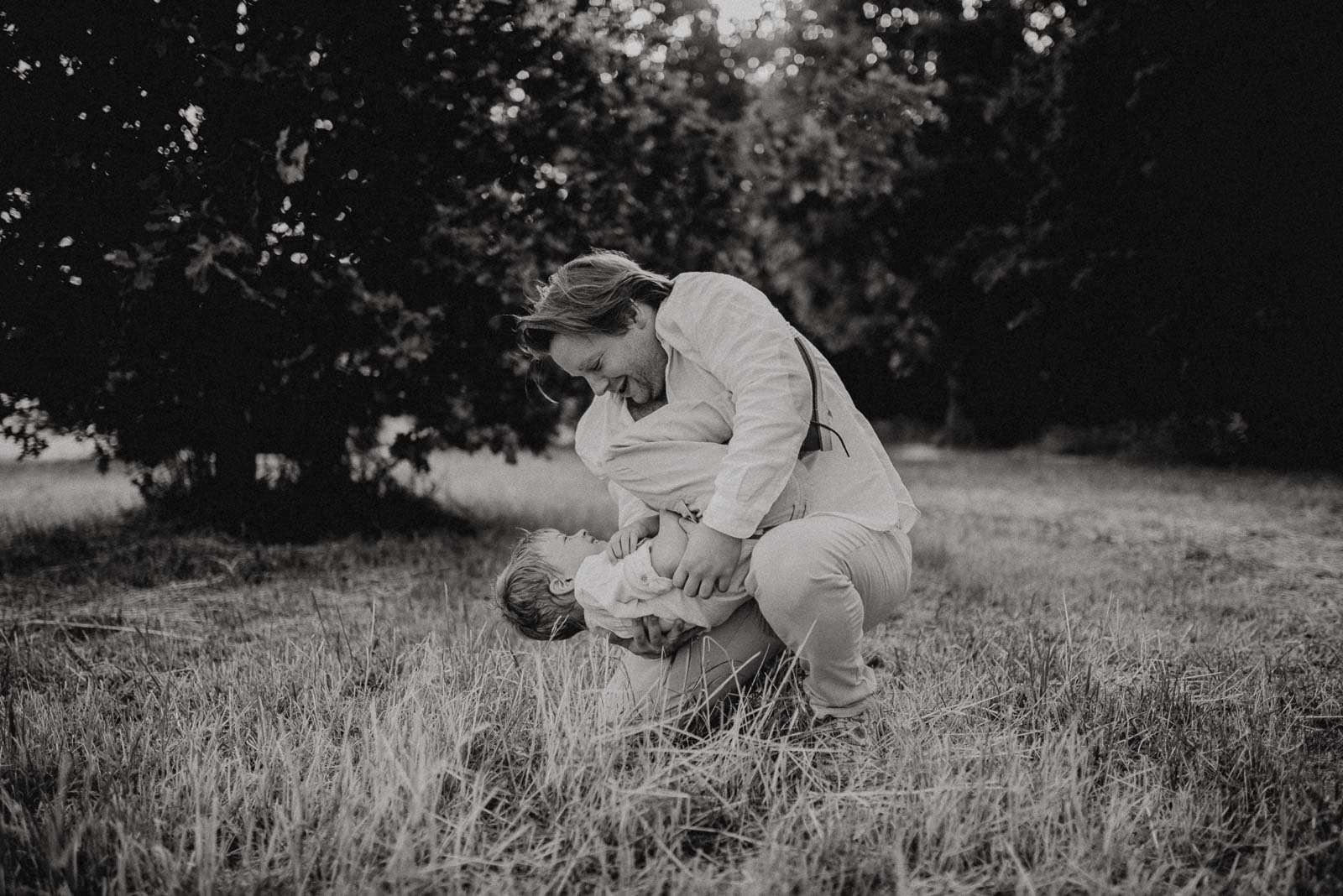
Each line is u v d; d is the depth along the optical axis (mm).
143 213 5355
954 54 19984
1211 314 15852
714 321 2461
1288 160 14766
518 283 6352
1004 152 19234
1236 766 2553
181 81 5438
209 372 5797
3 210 5234
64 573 5395
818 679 2633
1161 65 14953
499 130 6777
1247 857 2170
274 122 5605
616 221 7363
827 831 2172
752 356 2404
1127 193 16344
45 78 5195
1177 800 2318
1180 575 5996
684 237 7871
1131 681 3230
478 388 6855
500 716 2781
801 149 9281
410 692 2701
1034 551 7008
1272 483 12977
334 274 5789
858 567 2496
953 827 2172
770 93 9961
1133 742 2807
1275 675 3516
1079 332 17891
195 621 4434
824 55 10359
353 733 2789
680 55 8320
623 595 2504
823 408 2607
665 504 2523
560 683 2871
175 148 5520
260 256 5582
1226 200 15164
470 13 6477
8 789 2414
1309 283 14922
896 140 15922
